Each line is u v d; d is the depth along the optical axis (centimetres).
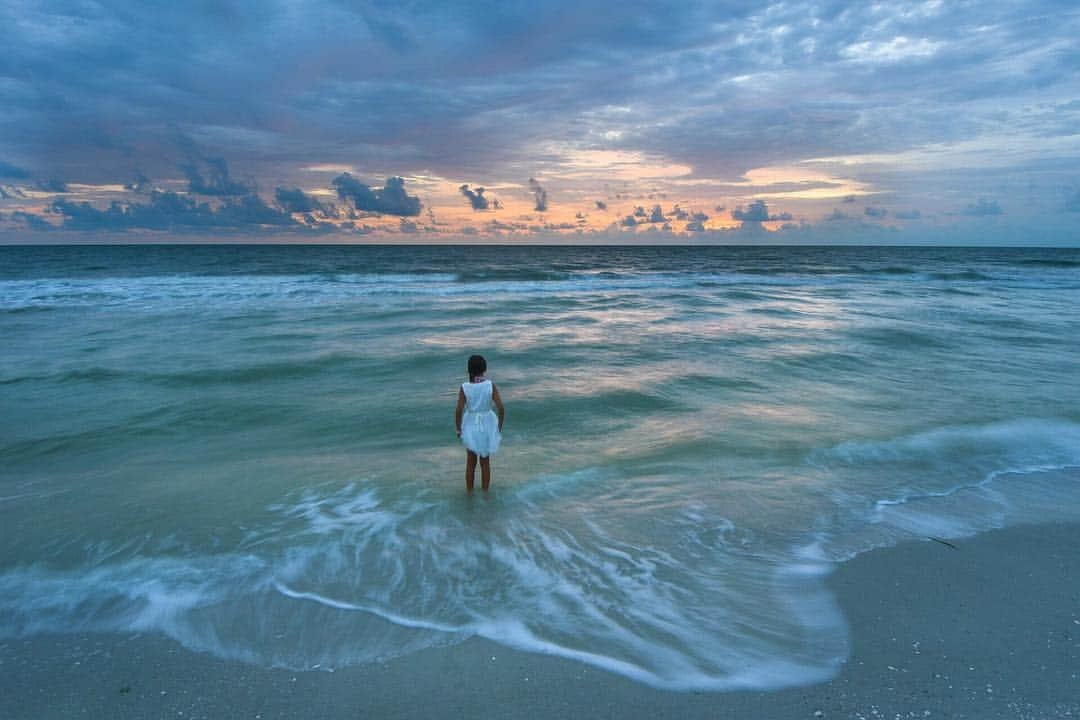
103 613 369
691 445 691
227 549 448
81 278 3309
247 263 5331
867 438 721
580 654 327
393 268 4719
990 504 539
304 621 360
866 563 432
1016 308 2191
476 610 370
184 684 306
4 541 459
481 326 1658
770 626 355
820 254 11269
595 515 508
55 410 833
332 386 979
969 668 317
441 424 785
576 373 1076
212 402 878
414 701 292
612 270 4850
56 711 287
